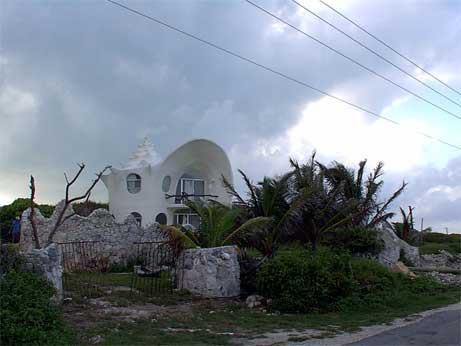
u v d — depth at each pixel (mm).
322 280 16812
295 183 22594
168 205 40344
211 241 19641
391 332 13195
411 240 44750
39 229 24562
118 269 24844
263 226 19484
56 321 10922
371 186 29359
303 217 22359
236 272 18812
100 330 12180
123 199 39469
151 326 13031
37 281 11984
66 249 24062
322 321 14859
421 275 26625
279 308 16438
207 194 42688
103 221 25672
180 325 13461
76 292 17062
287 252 18797
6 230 33250
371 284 18734
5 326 9758
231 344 11500
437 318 15508
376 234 27703
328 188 28016
